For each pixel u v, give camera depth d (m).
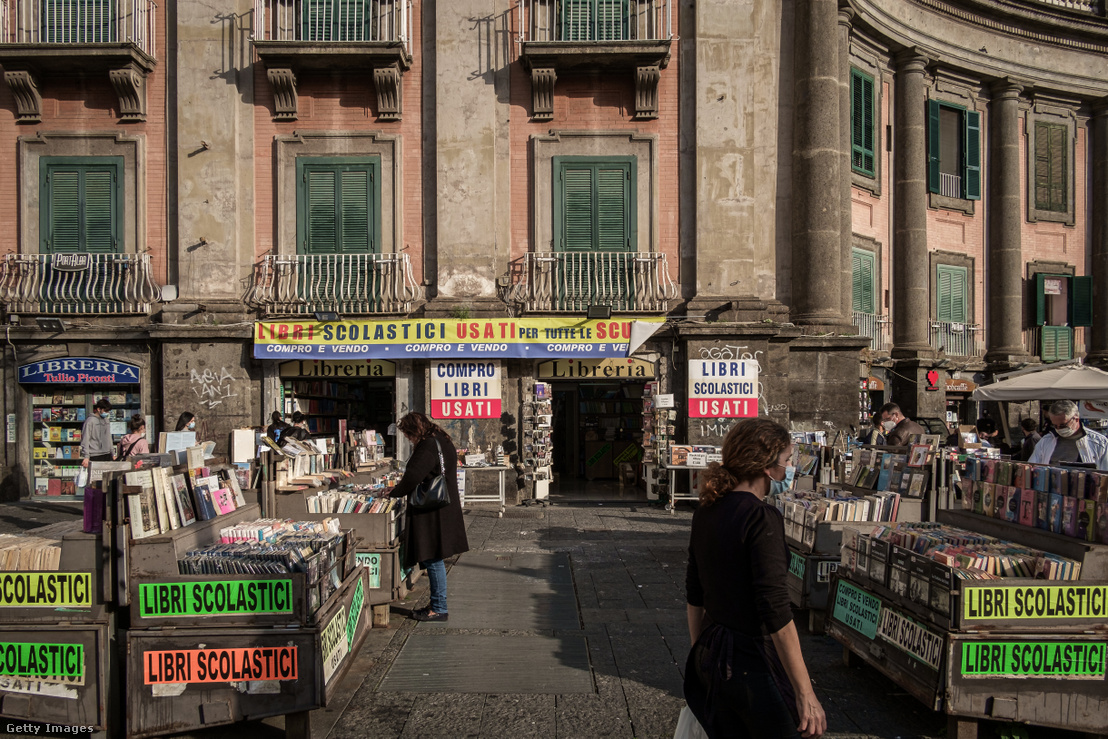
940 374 17.33
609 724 4.39
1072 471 4.61
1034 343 19.78
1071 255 20.19
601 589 7.45
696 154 13.44
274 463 6.59
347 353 12.94
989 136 19.59
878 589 4.91
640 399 17.17
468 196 13.37
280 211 13.48
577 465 17.22
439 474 6.38
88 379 13.20
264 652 4.16
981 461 5.62
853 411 13.86
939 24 18.22
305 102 13.62
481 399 13.09
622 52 13.05
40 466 13.48
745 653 2.72
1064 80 19.67
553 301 13.34
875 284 17.52
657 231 13.59
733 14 13.48
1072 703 4.12
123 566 4.16
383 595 6.20
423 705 4.65
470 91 13.46
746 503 2.83
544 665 5.35
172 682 4.15
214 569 4.25
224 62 13.39
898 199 18.00
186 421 11.14
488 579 7.84
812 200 14.10
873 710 4.61
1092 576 4.23
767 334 13.01
